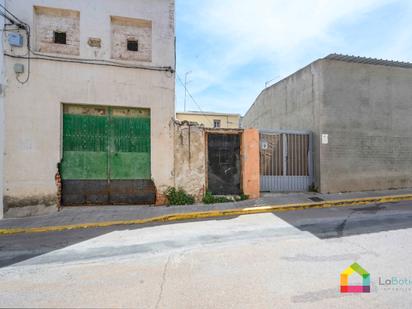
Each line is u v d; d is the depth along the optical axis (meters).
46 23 7.81
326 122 9.57
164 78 8.38
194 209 7.70
